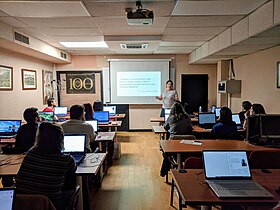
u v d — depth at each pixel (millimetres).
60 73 8336
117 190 3643
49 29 4543
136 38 5191
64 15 3615
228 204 1618
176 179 2021
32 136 3242
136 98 8375
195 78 8414
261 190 1759
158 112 8445
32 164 1976
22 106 5824
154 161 5031
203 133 4766
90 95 8406
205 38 5566
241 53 5695
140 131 8477
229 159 2037
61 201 2045
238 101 6594
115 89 8367
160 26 4383
